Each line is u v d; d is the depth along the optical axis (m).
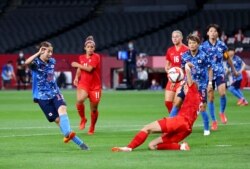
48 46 31.41
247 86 83.50
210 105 39.28
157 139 29.56
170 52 39.09
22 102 67.12
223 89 42.59
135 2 102.31
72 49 98.06
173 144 29.45
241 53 85.50
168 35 96.81
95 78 39.16
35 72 31.42
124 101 66.69
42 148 30.95
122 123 44.84
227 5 98.88
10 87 92.44
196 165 25.09
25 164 25.66
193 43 36.78
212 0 99.88
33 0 106.62
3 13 105.19
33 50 100.31
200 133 37.41
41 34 102.00
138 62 88.00
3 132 38.72
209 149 29.77
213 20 97.00
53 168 24.64
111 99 69.62
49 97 31.48
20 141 33.97
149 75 88.50
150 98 70.81
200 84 36.88
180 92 32.84
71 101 67.75
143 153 28.36
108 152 29.09
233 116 49.47
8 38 101.88
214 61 42.19
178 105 33.00
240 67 59.59
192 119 29.27
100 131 39.62
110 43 98.38
